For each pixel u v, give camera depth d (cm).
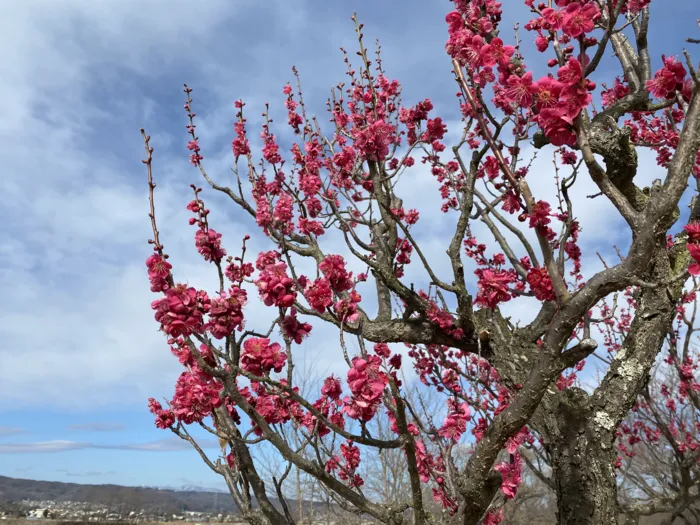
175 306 197
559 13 209
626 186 326
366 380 209
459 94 448
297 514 758
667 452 812
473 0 299
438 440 324
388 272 404
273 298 215
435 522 287
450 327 397
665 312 297
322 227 459
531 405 220
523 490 1028
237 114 505
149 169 227
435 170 581
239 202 488
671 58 253
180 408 251
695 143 212
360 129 462
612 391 285
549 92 202
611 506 259
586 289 215
